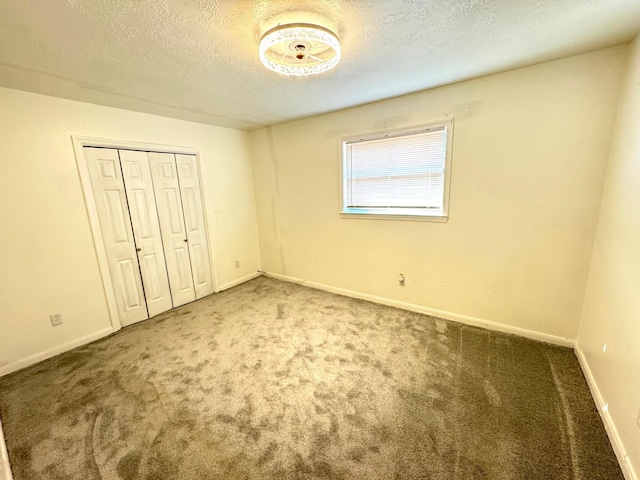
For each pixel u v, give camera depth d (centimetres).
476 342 239
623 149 171
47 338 240
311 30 135
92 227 261
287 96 252
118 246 282
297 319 293
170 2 121
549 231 221
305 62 167
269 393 187
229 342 252
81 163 251
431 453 142
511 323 250
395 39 160
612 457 137
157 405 179
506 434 151
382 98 271
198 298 361
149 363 224
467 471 133
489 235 247
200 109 285
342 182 327
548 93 205
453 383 191
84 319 261
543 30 156
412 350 231
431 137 263
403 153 282
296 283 406
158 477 134
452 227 264
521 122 217
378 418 165
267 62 161
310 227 371
